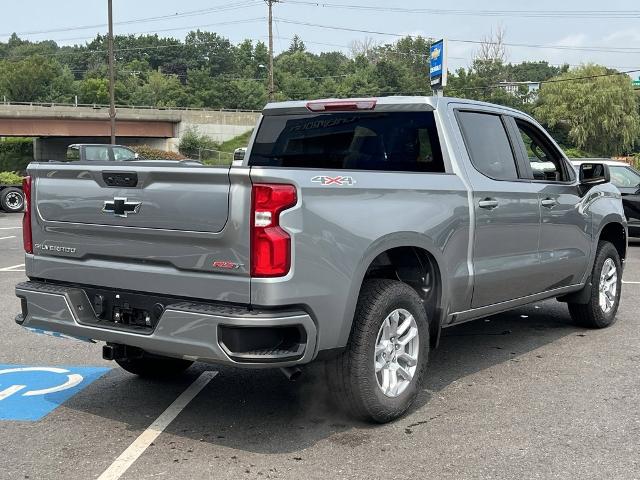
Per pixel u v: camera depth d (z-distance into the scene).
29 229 4.77
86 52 192.38
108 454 4.05
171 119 76.56
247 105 124.56
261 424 4.54
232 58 187.12
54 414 4.74
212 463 3.92
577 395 5.11
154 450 4.11
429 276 4.91
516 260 5.65
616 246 7.56
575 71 83.19
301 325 3.87
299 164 5.95
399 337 4.59
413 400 4.67
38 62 139.38
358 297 4.34
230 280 3.85
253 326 3.74
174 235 4.01
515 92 100.56
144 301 4.18
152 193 4.09
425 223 4.66
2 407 4.88
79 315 4.42
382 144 5.50
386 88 135.62
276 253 3.77
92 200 4.36
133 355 4.48
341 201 4.12
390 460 3.96
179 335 3.92
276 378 5.56
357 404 4.34
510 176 5.70
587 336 6.95
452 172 5.11
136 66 171.88
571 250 6.43
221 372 5.73
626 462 3.93
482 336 6.95
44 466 3.89
